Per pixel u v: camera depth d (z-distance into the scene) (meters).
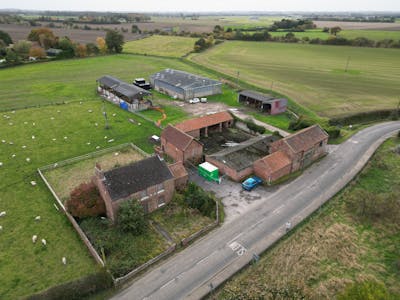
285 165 52.12
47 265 35.41
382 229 41.25
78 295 31.03
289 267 35.22
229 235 40.16
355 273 34.56
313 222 42.41
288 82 113.25
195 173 54.56
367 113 81.69
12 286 32.75
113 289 32.50
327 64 143.12
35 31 175.00
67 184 50.69
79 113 80.75
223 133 70.31
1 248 37.59
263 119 78.50
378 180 52.75
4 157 58.78
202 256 36.88
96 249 36.88
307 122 68.56
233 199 47.47
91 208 41.00
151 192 42.94
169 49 182.25
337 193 48.84
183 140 56.28
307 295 30.89
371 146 64.62
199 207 44.19
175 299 31.56
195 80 96.56
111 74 123.81
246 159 54.47
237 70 132.00
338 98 94.88
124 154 60.50
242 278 33.88
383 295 26.03
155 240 39.09
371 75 122.50
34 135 67.88
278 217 43.47
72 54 155.88
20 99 91.69
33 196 47.56
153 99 94.38
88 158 58.91
